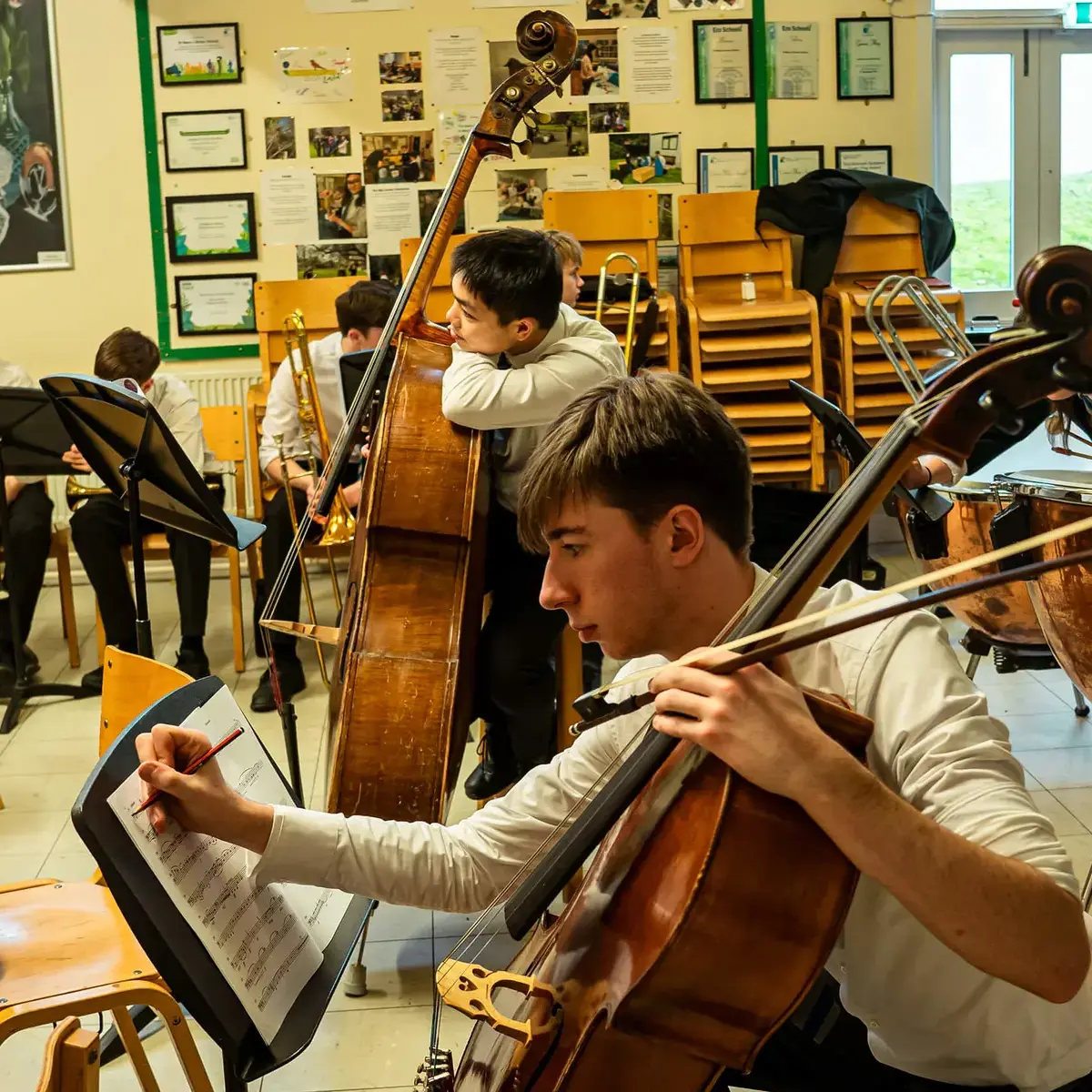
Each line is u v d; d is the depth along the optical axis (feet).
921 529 9.21
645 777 3.71
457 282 8.46
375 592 8.21
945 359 16.11
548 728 9.17
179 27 16.97
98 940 5.74
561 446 3.73
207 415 15.29
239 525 9.54
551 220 16.37
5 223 17.29
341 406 14.05
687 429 3.67
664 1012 3.39
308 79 17.13
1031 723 11.93
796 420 16.08
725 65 17.28
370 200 17.42
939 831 3.12
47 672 14.52
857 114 17.56
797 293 16.53
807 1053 4.32
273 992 4.40
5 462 13.07
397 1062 7.45
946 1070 4.00
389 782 7.76
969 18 17.74
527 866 4.48
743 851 3.27
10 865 9.93
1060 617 7.57
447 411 8.36
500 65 17.17
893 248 16.96
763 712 3.15
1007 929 3.08
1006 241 18.58
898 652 3.78
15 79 16.98
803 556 3.22
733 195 16.65
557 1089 3.50
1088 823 9.91
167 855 4.21
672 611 3.78
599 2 17.07
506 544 9.04
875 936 3.85
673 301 16.12
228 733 4.82
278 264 17.52
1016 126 18.22
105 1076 7.39
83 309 17.54
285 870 4.36
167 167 17.26
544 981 3.80
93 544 13.66
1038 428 10.61
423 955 8.56
